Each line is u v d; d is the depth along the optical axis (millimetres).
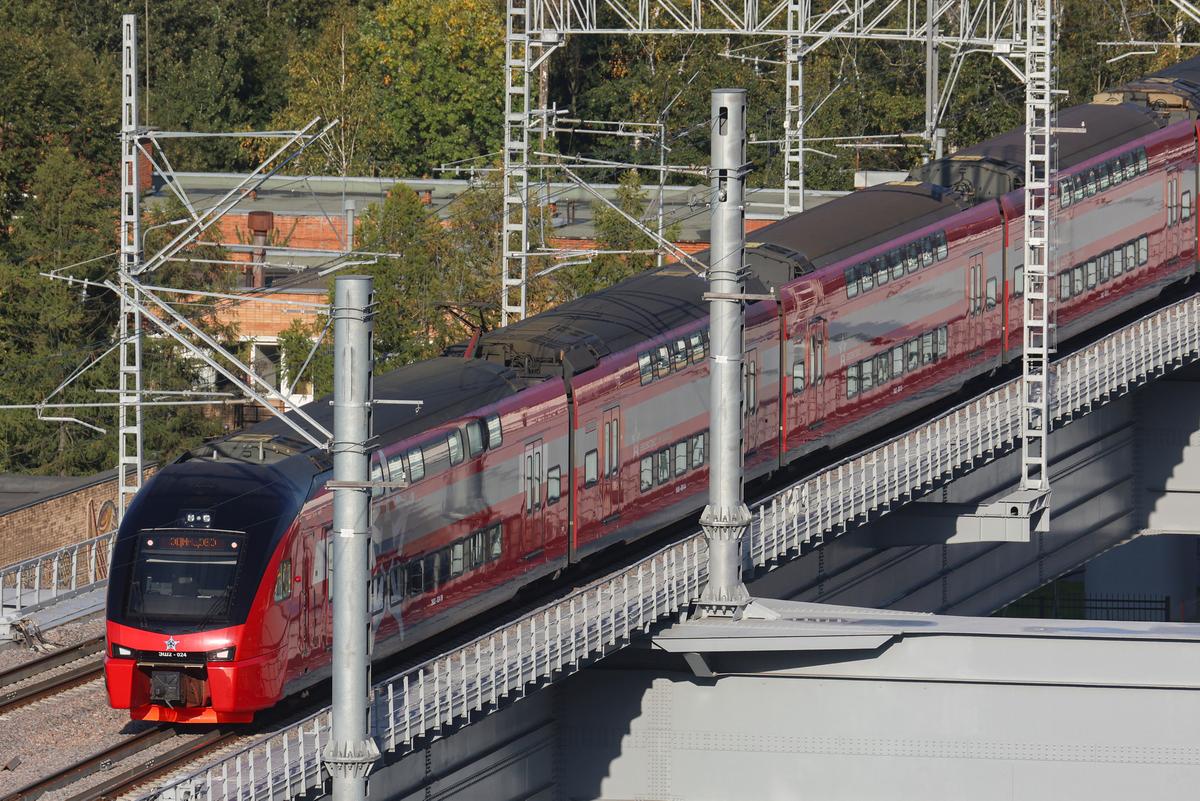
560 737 134375
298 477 116250
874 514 154750
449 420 126250
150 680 111188
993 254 182500
